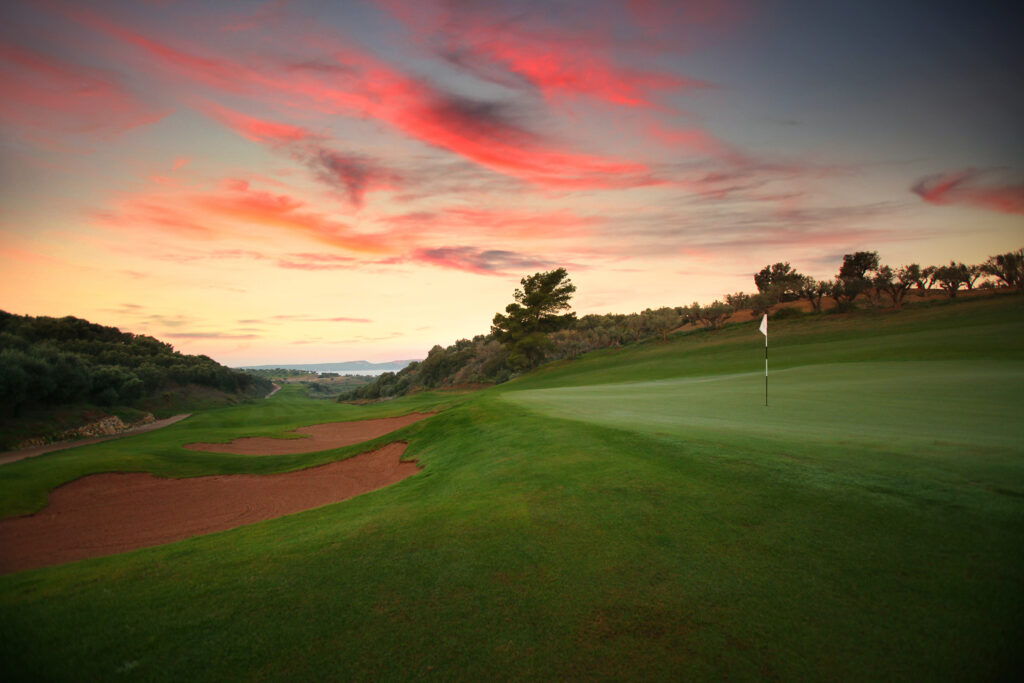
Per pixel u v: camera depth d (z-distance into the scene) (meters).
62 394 51.59
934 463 7.23
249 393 139.75
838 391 19.52
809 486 6.78
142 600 5.33
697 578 4.88
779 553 5.17
